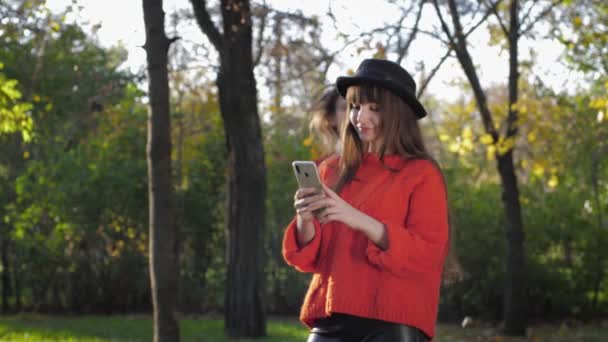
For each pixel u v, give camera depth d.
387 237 2.96
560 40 12.66
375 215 3.09
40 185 16.88
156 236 8.20
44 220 17.81
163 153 8.21
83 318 16.17
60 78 17.94
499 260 15.92
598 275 16.11
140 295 17.22
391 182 3.12
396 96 3.12
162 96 8.19
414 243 2.97
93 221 16.69
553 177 13.91
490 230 15.99
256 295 12.38
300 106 12.66
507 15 13.90
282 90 12.50
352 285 3.07
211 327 13.92
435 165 3.15
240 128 12.34
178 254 16.73
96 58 19.67
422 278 3.07
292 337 12.45
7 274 17.67
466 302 16.00
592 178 16.33
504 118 13.67
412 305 3.04
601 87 15.48
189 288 17.11
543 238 16.27
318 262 3.22
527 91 14.98
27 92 16.95
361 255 3.10
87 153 17.39
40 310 17.44
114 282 17.09
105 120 17.05
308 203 2.95
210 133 17.41
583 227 16.14
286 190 16.91
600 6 12.85
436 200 3.10
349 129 3.23
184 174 17.55
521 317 13.90
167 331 8.21
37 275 17.23
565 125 14.98
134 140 17.17
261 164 12.48
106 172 16.53
